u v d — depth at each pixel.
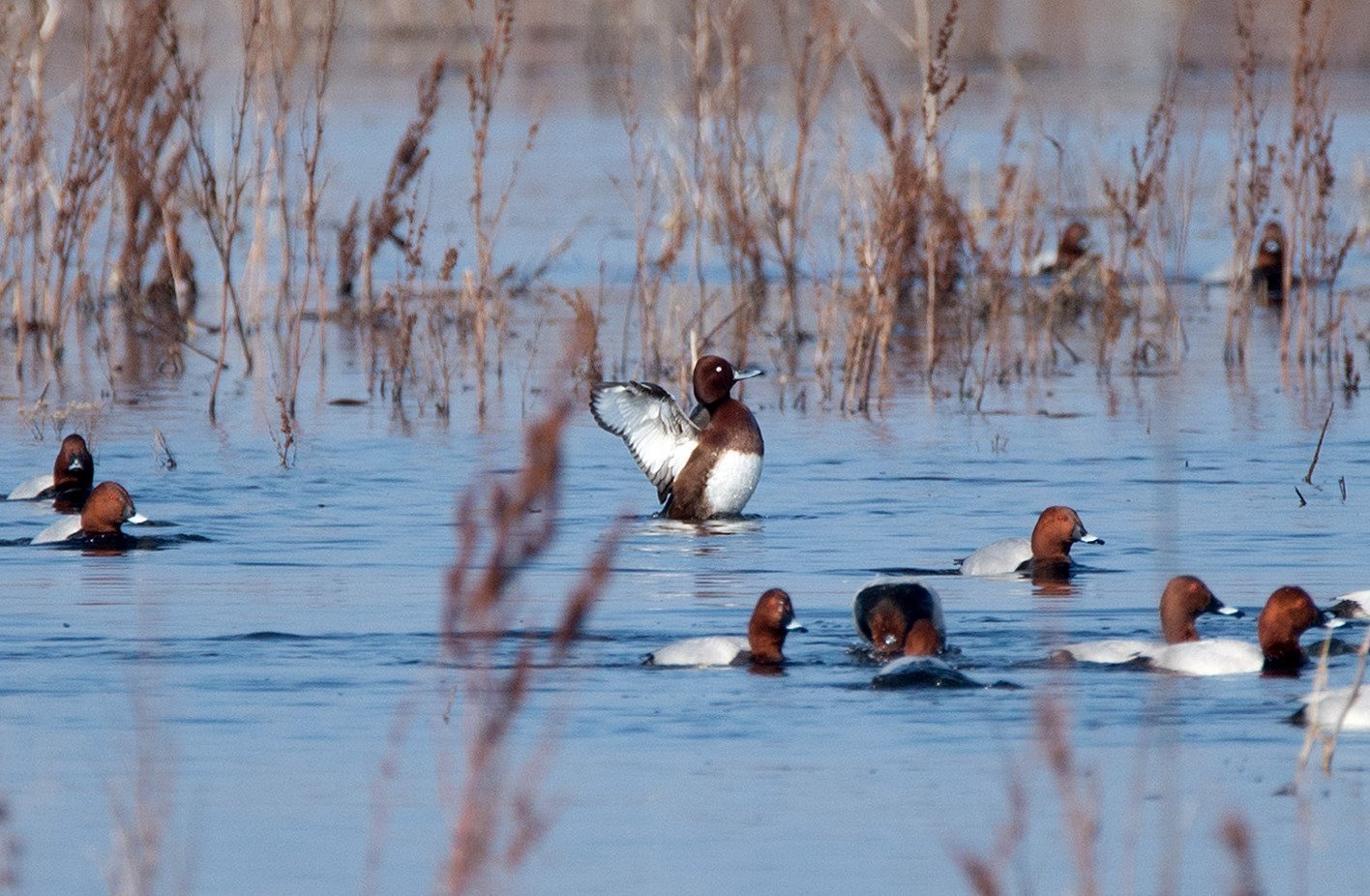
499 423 20.28
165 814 8.43
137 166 24.47
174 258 25.86
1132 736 9.51
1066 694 10.23
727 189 25.59
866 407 20.98
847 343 21.94
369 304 26.66
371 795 8.66
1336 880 7.71
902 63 54.34
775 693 10.28
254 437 19.34
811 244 26.88
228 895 7.54
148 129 25.55
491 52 20.86
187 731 9.62
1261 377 23.45
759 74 46.59
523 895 7.52
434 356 23.88
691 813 8.45
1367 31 58.62
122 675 10.61
